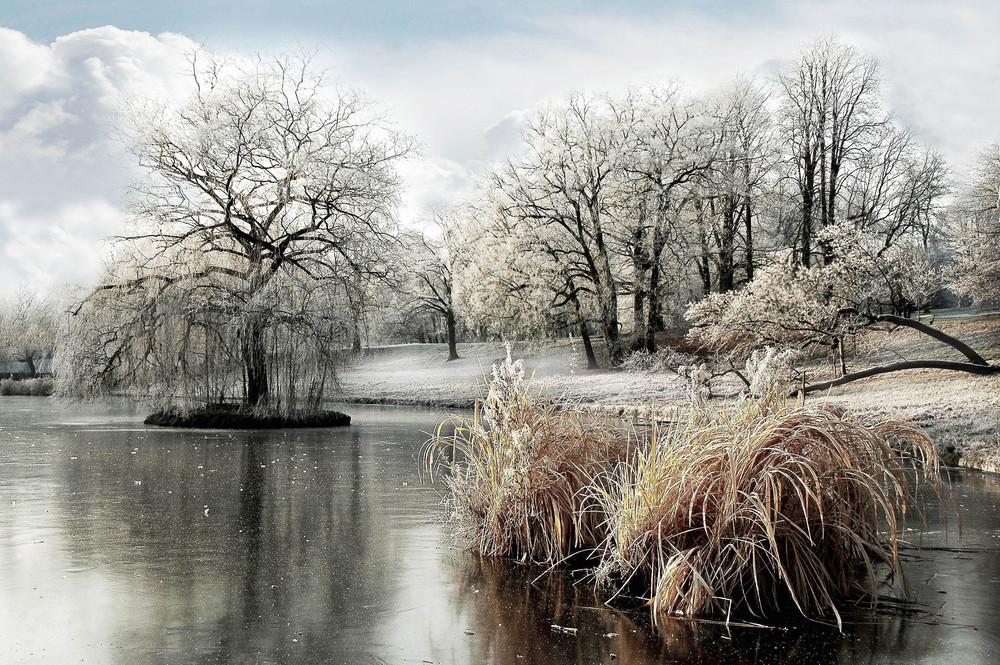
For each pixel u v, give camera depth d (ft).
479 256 131.23
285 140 85.25
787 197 126.52
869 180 130.62
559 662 13.30
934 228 135.23
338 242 84.64
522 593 17.42
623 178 122.01
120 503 30.01
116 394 75.61
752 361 21.06
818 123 116.98
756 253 132.98
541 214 129.08
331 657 13.56
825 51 116.88
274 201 86.43
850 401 71.82
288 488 34.14
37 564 20.31
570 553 20.40
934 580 18.43
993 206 102.78
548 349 146.72
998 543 22.54
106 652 13.84
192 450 50.60
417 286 174.29
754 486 16.98
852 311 76.84
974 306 118.73
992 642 14.28
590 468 21.24
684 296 135.33
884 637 14.53
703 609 15.99
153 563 20.45
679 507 17.25
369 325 85.20
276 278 75.92
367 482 36.06
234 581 18.61
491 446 22.16
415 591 17.63
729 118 122.42
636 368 108.58
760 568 16.58
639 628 15.05
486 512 22.13
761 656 13.58
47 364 162.61
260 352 72.54
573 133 125.70
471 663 13.24
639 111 125.49
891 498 26.68
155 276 75.20
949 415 57.31
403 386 129.08
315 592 17.63
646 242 122.72
